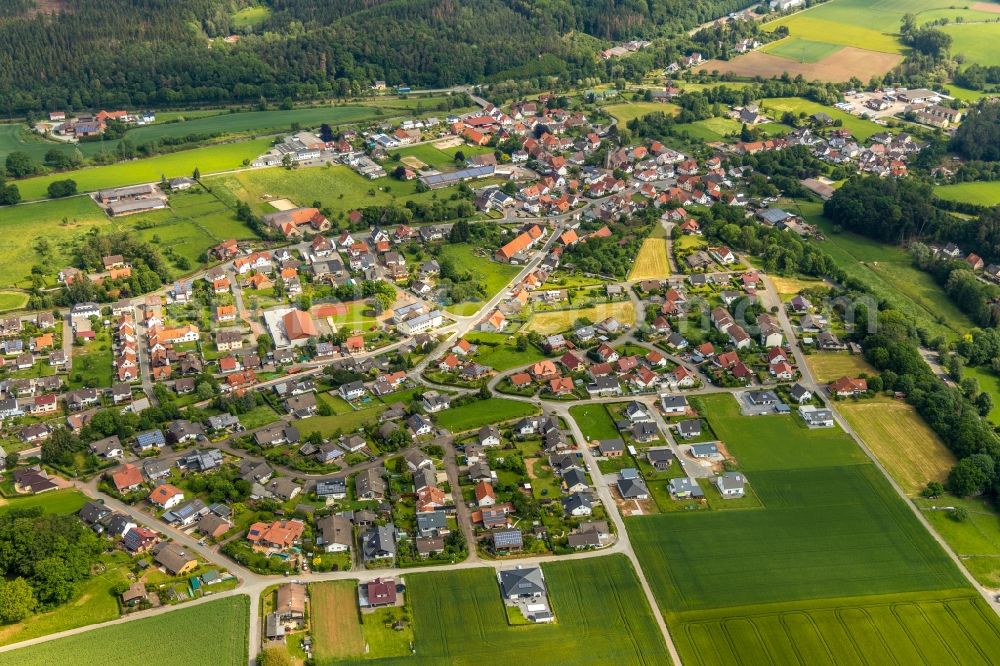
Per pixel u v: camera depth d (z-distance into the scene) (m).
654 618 180.00
